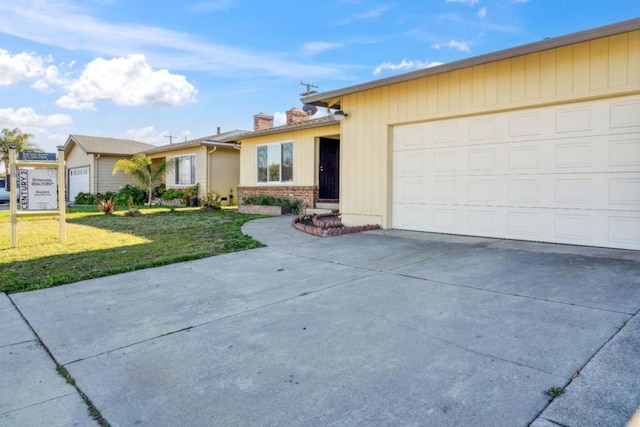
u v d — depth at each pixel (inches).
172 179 872.9
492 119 300.7
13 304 178.5
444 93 322.7
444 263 229.1
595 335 124.7
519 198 288.2
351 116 390.0
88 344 136.5
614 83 243.0
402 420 89.1
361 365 115.1
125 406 99.7
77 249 303.9
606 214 251.8
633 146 241.0
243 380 109.9
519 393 96.7
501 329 134.3
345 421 89.8
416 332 135.9
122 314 164.9
